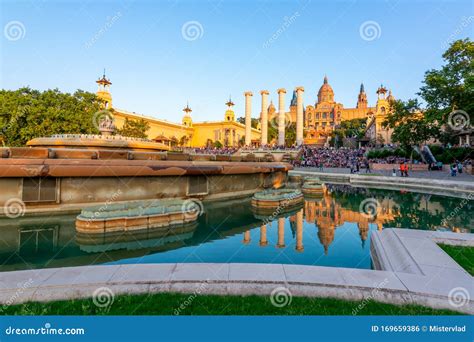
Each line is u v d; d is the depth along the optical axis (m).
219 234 8.02
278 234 8.04
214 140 78.88
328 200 14.74
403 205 13.20
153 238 7.50
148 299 3.54
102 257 6.03
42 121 24.98
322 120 120.69
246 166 14.77
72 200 9.86
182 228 8.48
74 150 10.34
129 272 4.05
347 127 94.88
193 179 12.45
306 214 11.06
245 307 3.43
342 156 47.16
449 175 24.94
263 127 61.59
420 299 3.55
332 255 6.22
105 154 10.85
